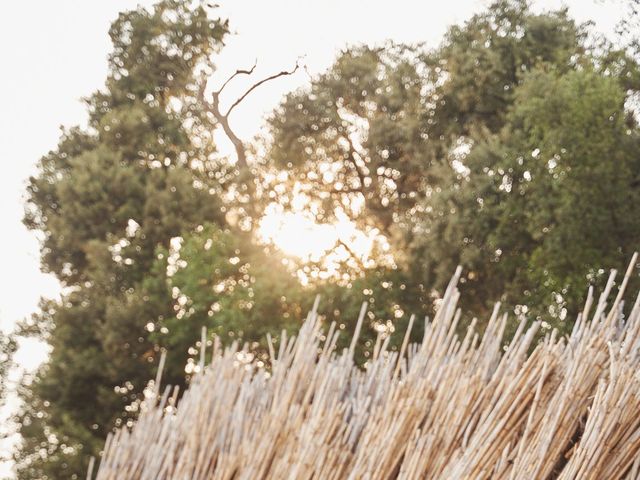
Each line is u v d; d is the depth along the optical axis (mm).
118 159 28109
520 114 19328
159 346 25016
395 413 3955
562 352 4105
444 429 3871
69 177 28609
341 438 4023
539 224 18703
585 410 3842
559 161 18578
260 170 29109
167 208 26953
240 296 21984
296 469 3928
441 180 22312
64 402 26391
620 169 18438
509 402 3863
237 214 28172
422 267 21750
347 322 21828
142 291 25000
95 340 26969
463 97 22672
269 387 4367
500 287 20734
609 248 18422
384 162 26672
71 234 27812
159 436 4332
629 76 20969
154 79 30766
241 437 4164
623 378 3727
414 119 23828
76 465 25031
